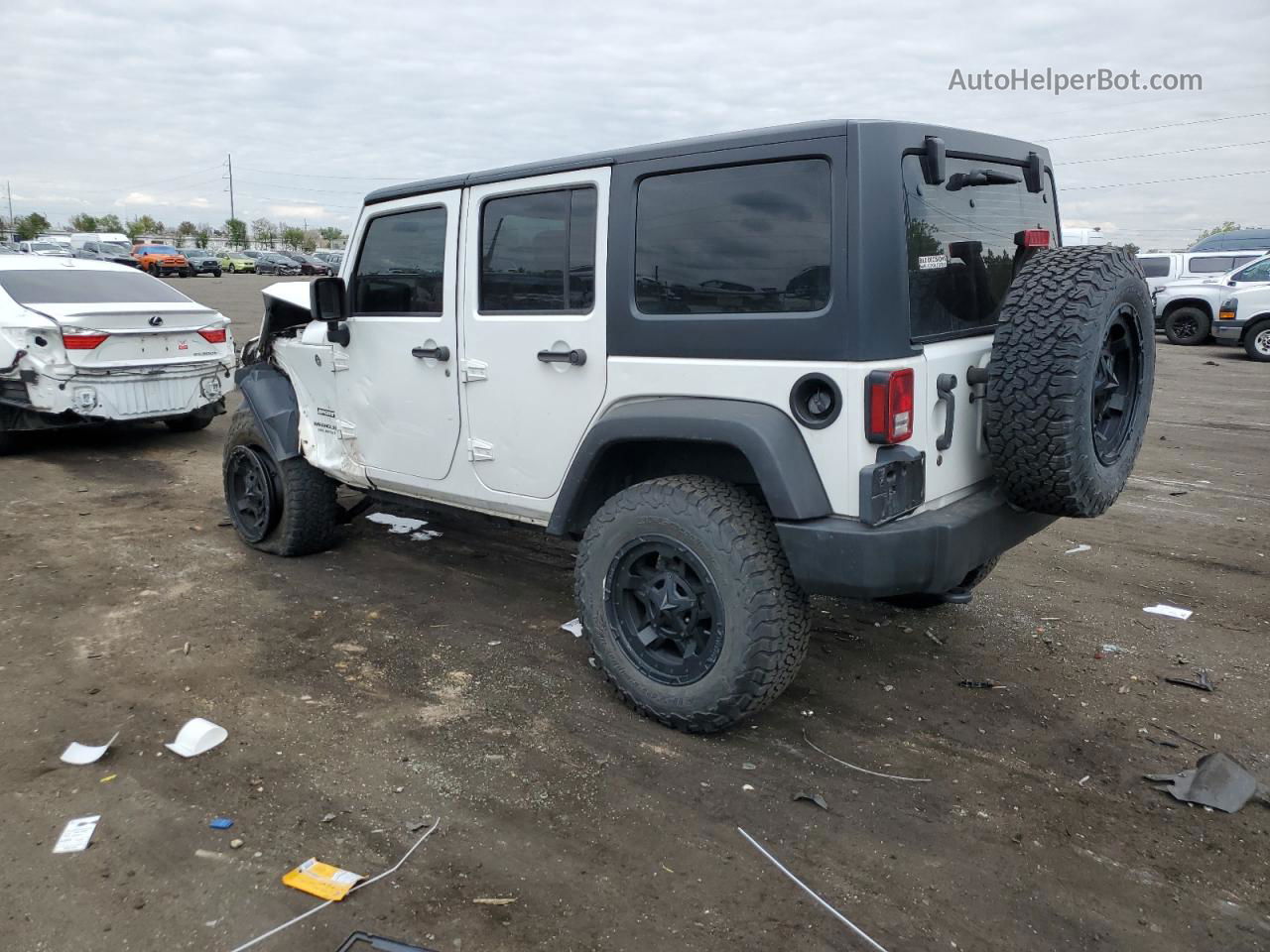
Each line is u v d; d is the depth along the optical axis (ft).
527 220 12.60
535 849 9.27
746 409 10.37
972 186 11.38
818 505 10.04
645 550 11.23
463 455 14.01
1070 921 8.30
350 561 18.28
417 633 14.75
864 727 11.76
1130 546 19.24
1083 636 14.66
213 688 12.78
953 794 10.28
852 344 9.64
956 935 8.12
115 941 7.93
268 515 18.01
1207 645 14.30
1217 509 22.00
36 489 23.95
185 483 24.84
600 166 11.61
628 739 11.41
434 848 9.26
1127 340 11.40
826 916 8.34
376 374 15.23
